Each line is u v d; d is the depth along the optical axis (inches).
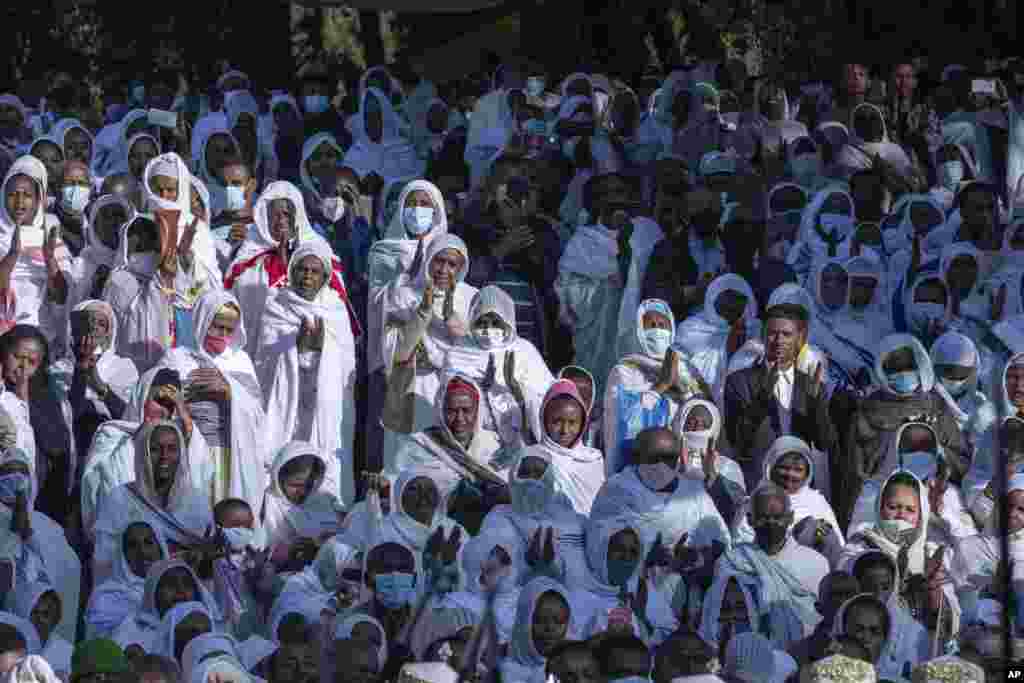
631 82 1544.0
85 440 914.7
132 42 1727.4
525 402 936.3
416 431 951.0
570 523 857.5
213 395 906.1
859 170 1198.9
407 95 1405.0
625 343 1024.2
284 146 1258.6
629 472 861.8
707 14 1557.6
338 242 1127.6
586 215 1085.1
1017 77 1437.0
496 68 1434.5
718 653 795.4
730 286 1003.3
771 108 1325.0
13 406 874.1
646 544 847.7
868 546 866.8
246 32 1756.9
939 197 1234.0
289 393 970.1
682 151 1273.4
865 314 1035.9
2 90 1670.8
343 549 839.7
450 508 894.4
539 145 1211.9
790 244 1136.2
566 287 1062.4
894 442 923.4
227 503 850.1
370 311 1015.6
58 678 729.6
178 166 1028.5
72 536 880.3
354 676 760.3
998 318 1041.5
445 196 1182.9
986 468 920.9
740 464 956.0
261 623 834.8
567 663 718.5
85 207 1055.0
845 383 989.2
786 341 957.2
